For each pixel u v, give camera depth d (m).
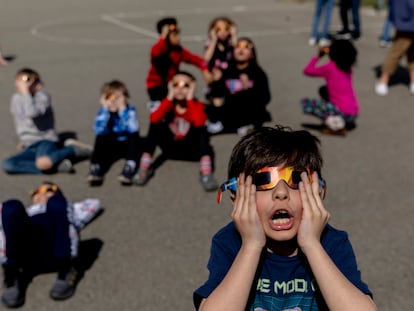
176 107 5.53
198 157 5.77
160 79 6.61
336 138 6.36
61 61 10.15
